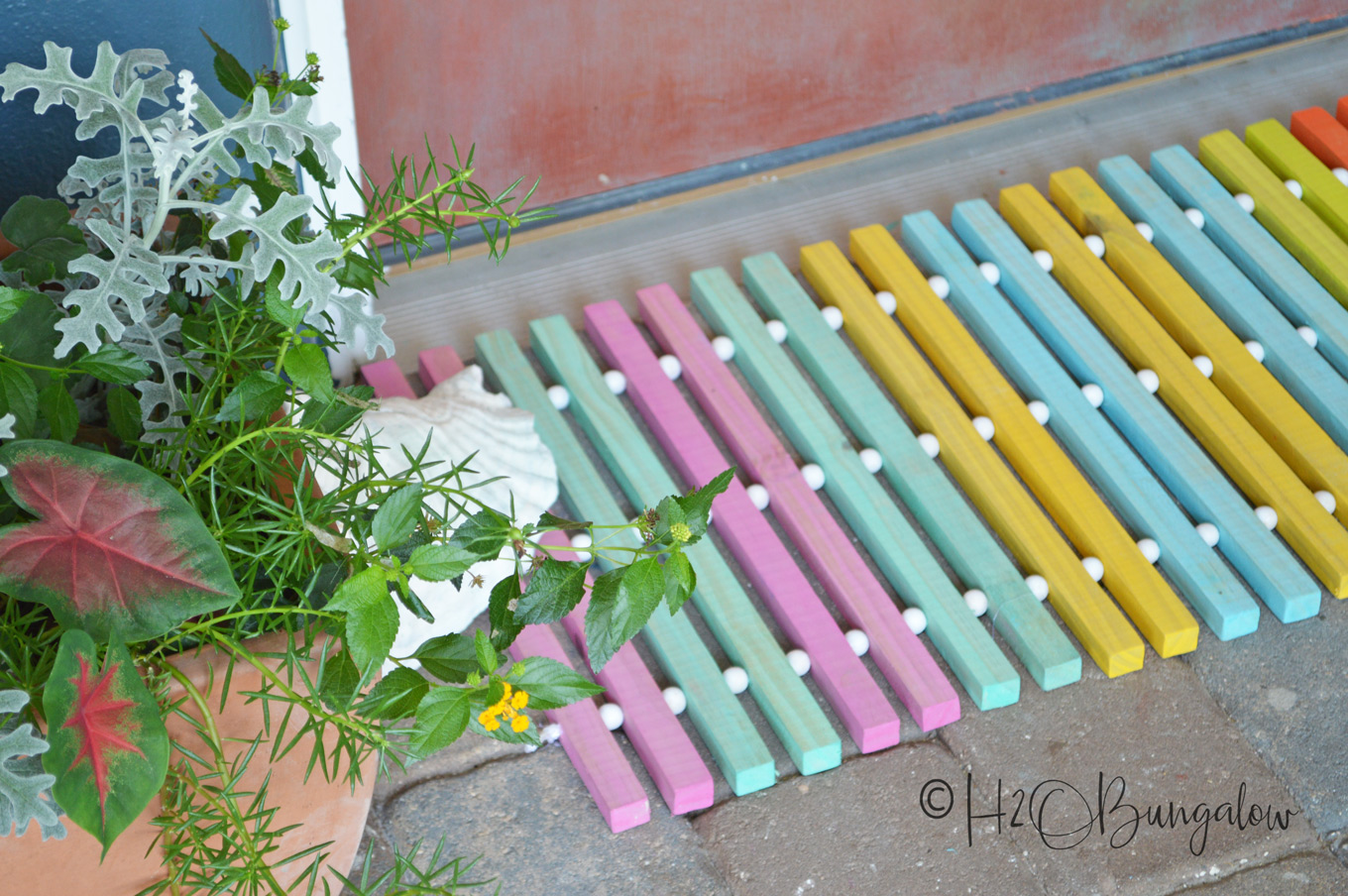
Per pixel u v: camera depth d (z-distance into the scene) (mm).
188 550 1053
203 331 1344
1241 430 2250
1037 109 2898
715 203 2693
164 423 1363
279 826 1316
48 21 1675
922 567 2068
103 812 958
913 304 2398
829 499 2217
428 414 1964
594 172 2623
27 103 1700
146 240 1207
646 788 1835
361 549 1115
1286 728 1925
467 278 2516
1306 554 2133
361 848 1721
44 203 1385
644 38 2486
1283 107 2914
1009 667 1942
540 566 1088
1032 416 2262
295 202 1175
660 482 2164
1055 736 1909
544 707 1053
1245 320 2408
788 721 1872
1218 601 2035
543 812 1789
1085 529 2113
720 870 1742
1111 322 2406
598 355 2412
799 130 2746
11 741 940
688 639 1969
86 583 1037
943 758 1883
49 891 1185
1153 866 1756
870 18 2645
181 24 1760
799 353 2381
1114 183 2629
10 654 1132
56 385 1162
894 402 2338
